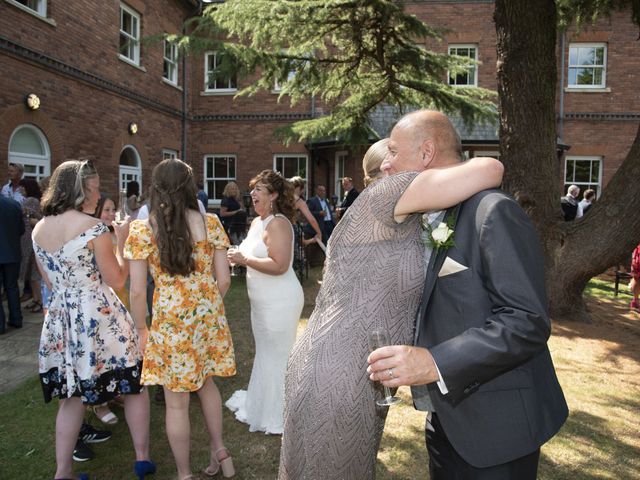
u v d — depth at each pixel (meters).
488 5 15.09
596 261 6.31
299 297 3.49
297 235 8.73
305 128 10.99
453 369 1.37
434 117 1.72
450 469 1.81
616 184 6.22
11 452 3.24
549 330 1.39
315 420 1.64
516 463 1.57
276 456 3.21
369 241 1.66
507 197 1.54
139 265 2.67
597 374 4.71
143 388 2.90
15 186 7.46
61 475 2.66
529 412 1.53
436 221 1.65
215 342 2.80
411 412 3.88
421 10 15.23
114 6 11.54
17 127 8.53
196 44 8.40
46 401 2.72
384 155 2.33
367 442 1.67
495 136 14.12
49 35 9.29
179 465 2.76
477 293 1.50
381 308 1.63
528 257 1.45
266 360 3.50
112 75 11.52
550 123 6.54
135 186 6.68
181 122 15.37
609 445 3.35
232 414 3.83
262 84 9.47
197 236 2.69
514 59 6.42
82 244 2.65
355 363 1.63
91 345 2.65
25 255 6.90
